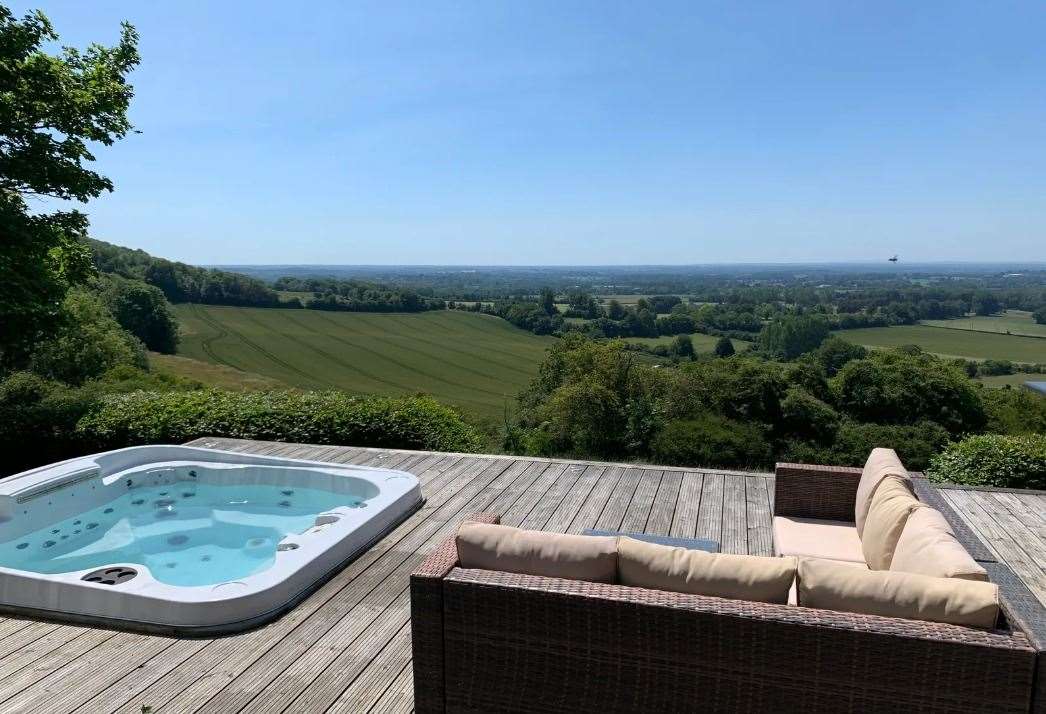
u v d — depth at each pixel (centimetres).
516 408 2189
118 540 513
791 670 196
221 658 303
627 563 225
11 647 315
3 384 913
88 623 338
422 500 518
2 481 508
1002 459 564
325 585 377
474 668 226
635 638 209
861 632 189
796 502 379
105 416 746
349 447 682
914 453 1409
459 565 241
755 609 202
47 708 266
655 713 211
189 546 505
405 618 339
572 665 216
